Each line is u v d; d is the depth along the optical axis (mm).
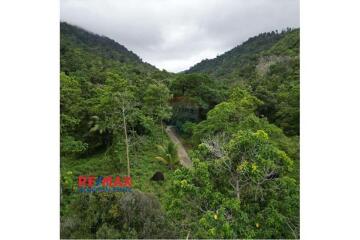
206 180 9852
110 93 20719
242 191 10477
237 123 18734
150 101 24766
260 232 9750
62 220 10500
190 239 10055
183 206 10148
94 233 10180
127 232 9867
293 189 10367
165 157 20859
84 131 22078
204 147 10938
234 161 10344
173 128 27078
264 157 10039
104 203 10555
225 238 9289
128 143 21609
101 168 19562
